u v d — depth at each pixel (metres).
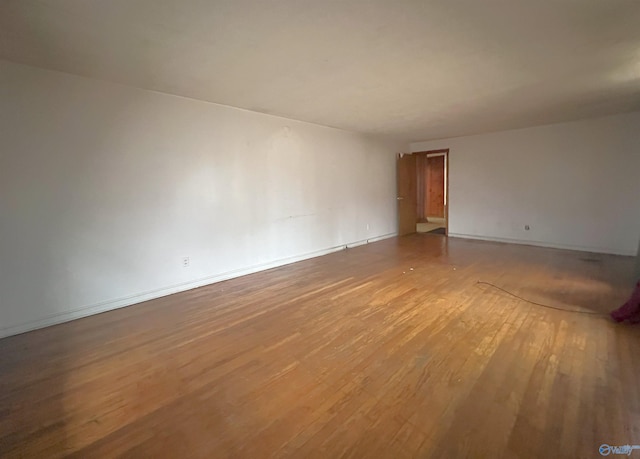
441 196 10.90
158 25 2.13
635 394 1.84
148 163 3.56
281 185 5.00
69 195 3.07
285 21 2.10
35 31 2.20
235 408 1.82
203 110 3.99
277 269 4.84
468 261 5.03
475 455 1.46
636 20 2.15
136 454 1.52
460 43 2.47
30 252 2.89
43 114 2.89
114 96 3.29
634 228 5.09
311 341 2.58
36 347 2.58
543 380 2.00
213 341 2.62
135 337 2.72
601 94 3.88
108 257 3.34
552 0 1.91
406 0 1.88
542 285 3.79
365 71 3.03
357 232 6.57
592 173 5.40
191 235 3.97
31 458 1.50
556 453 1.46
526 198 6.16
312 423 1.70
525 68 3.02
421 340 2.54
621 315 2.74
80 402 1.90
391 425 1.67
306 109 4.44
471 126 5.83
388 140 7.21
